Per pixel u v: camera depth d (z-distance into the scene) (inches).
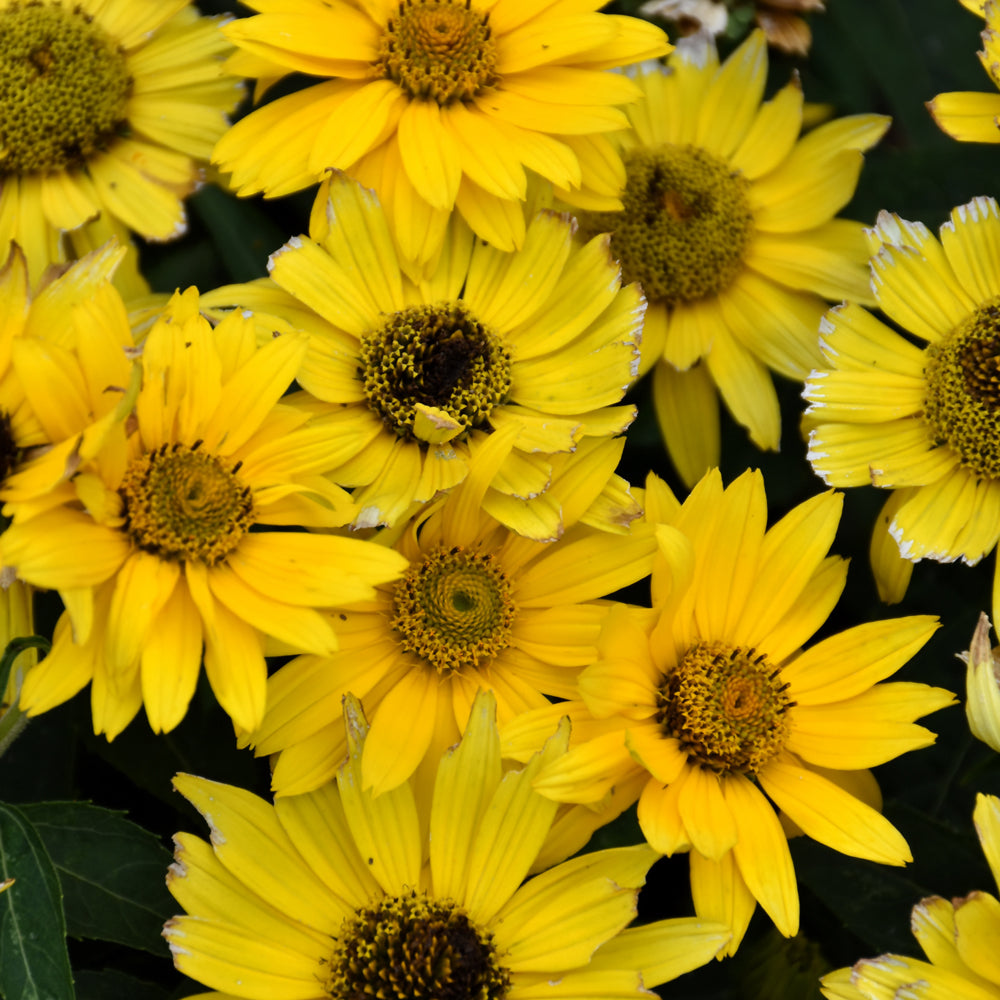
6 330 21.6
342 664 22.3
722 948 21.6
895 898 22.8
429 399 22.6
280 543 21.5
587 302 23.1
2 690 21.4
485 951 21.6
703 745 22.2
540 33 23.4
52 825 22.1
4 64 23.6
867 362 23.6
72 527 20.9
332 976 21.6
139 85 24.2
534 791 21.7
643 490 22.8
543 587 22.7
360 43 23.4
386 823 21.8
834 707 22.5
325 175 23.0
